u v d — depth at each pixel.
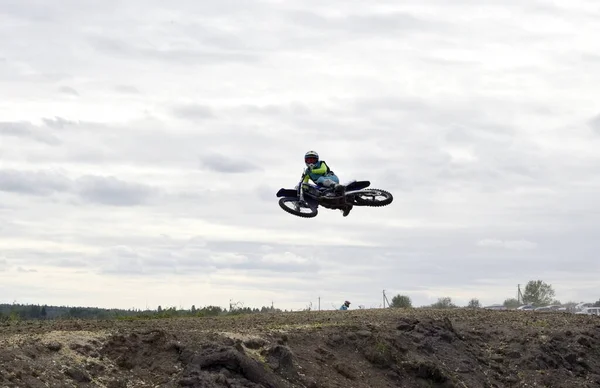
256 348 22.31
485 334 31.44
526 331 32.22
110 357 19.36
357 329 26.62
